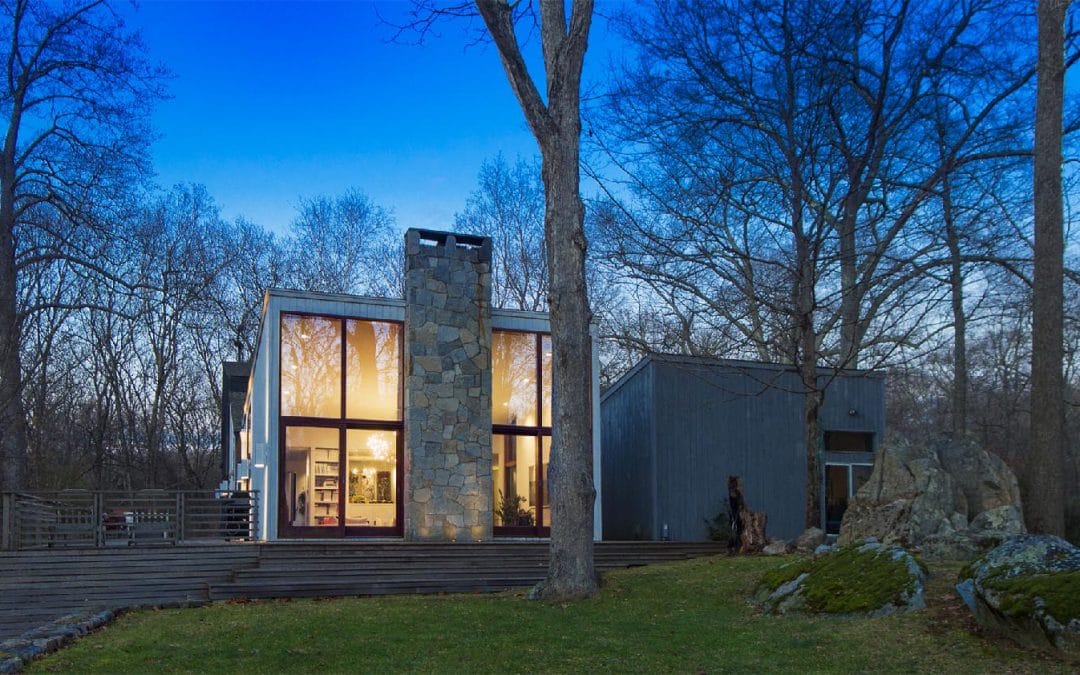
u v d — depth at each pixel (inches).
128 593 595.8
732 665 367.2
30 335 1427.2
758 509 985.5
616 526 1042.1
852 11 786.8
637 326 1534.2
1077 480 1060.5
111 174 1162.6
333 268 1771.7
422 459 805.2
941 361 1504.7
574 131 570.6
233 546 676.7
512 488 863.1
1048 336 485.1
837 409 1027.3
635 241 934.4
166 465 1654.8
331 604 547.5
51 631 440.1
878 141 846.5
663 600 526.3
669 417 970.7
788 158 841.5
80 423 1515.7
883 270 992.9
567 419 555.2
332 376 815.1
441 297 836.0
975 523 590.2
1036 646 352.8
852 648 381.7
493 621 465.4
